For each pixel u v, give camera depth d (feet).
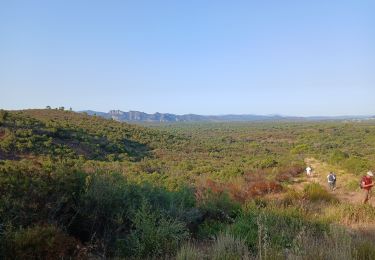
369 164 91.45
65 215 22.72
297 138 400.06
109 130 221.25
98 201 23.66
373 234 26.55
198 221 30.83
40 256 18.02
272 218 29.40
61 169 24.45
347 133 410.93
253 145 316.60
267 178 76.95
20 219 20.65
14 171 22.58
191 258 19.49
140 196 26.94
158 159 176.14
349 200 51.06
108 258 21.68
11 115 156.46
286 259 18.95
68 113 239.71
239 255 19.53
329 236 23.89
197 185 48.73
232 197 41.63
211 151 250.16
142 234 22.89
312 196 47.47
